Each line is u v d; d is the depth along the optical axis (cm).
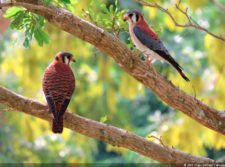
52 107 1084
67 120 1076
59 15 1074
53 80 1131
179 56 2012
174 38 2086
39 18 1095
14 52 1791
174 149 1080
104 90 2125
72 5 1173
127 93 1764
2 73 2041
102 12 1147
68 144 2095
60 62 1161
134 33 1235
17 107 1070
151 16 1684
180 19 1592
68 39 1728
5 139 2119
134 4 2045
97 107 2120
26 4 1064
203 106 1091
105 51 1073
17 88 2058
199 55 2022
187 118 1653
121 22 1150
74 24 1071
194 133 1650
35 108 1077
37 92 1780
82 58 2036
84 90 2083
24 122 1884
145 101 2494
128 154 1925
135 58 1073
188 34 2236
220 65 1659
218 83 1664
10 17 1098
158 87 1077
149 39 1230
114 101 1881
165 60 1235
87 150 2091
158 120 2112
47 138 2100
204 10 2033
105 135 1070
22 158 2131
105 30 1079
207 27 2023
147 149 1071
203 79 1798
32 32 1102
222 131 1097
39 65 1783
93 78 2081
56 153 2111
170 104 1087
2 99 1061
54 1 1115
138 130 2197
